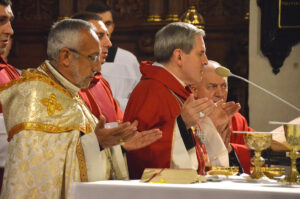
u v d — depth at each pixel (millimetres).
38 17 21203
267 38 16797
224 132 9445
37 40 21234
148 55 20312
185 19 19031
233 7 19938
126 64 14672
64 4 20766
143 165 8477
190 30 9148
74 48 7977
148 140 7938
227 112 9164
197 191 5852
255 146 7363
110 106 10789
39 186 7293
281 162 12320
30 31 21062
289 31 16688
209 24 19922
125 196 5988
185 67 9148
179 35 9102
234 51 19859
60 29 8039
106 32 11125
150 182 6531
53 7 21203
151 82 9086
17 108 7574
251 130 12406
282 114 16984
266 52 16891
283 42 16766
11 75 10211
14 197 7172
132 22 20344
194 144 8445
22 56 21266
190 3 19172
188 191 5875
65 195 7383
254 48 17047
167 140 8359
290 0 16594
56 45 8016
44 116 7547
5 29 9344
